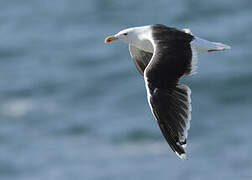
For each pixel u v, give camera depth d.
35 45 33.84
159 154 21.72
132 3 39.25
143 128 23.38
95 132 23.59
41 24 37.59
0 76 29.48
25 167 21.62
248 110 24.81
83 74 29.00
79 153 22.22
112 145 22.64
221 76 27.19
